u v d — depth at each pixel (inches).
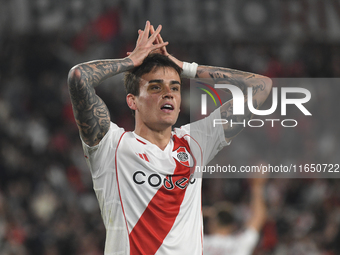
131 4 1009.5
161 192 196.7
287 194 707.4
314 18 1019.3
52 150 837.2
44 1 1013.2
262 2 1023.0
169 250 191.2
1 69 975.0
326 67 1007.6
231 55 1013.2
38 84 967.0
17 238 599.8
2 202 636.1
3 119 861.2
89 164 204.7
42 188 724.7
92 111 197.0
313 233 619.5
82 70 195.5
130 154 200.5
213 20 1015.0
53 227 645.3
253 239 363.6
